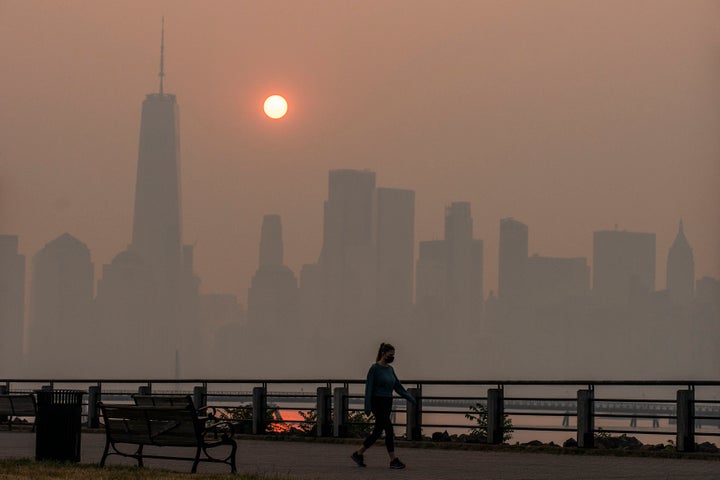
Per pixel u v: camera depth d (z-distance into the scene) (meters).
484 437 52.91
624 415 45.31
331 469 38.97
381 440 51.50
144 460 43.22
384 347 40.47
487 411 49.47
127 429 37.72
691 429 43.81
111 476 33.91
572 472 36.78
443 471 37.72
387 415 39.97
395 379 40.47
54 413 39.47
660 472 36.59
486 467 39.16
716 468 38.16
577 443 46.19
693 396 44.06
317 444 52.69
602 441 49.50
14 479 33.03
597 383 45.97
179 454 46.47
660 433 44.38
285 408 57.72
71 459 39.59
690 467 38.59
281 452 47.28
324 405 56.16
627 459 42.56
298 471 38.12
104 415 38.12
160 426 36.59
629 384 45.19
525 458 43.38
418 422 52.06
